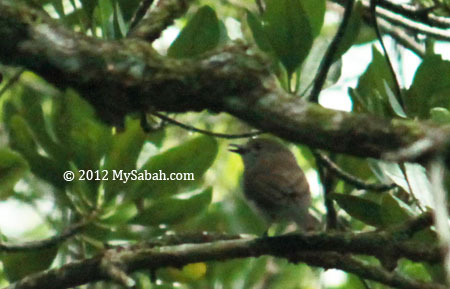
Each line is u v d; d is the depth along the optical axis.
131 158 7.89
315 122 4.45
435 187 4.20
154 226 7.99
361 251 7.21
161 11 6.81
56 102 8.72
